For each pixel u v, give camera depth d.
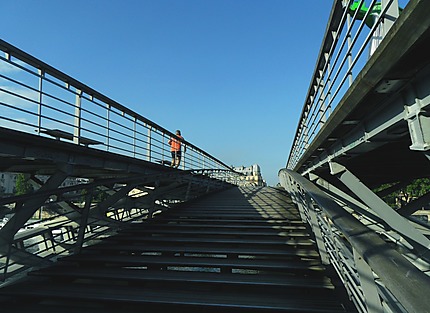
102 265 5.21
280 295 4.04
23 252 4.81
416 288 1.50
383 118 3.63
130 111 8.80
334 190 9.38
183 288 4.30
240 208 10.60
